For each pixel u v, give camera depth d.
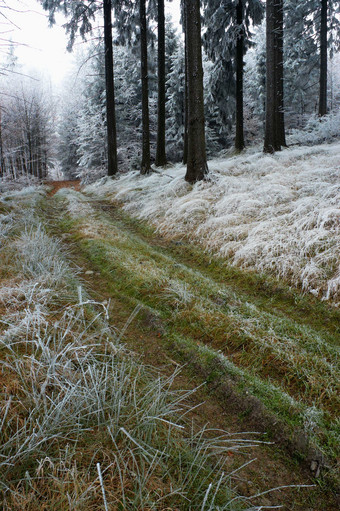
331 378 2.59
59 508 1.44
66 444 1.82
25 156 27.81
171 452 1.88
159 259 5.36
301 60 21.75
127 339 3.15
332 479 1.83
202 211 7.00
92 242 5.86
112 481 1.63
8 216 6.32
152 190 10.28
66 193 13.53
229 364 2.70
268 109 11.30
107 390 2.24
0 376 2.21
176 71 20.84
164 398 2.29
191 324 3.34
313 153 9.93
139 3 14.84
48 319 2.96
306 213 5.47
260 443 2.10
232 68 16.78
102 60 23.50
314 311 3.65
